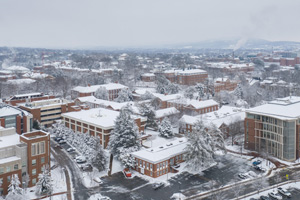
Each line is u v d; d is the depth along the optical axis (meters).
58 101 171.38
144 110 153.50
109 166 109.94
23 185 91.81
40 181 88.50
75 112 155.62
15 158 90.94
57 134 142.62
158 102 195.50
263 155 114.19
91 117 144.50
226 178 100.00
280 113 117.75
